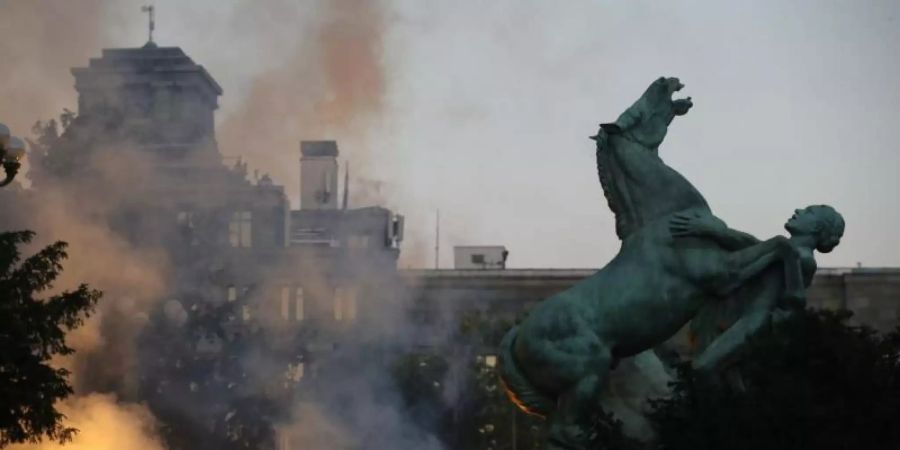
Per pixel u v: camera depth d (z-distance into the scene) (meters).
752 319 24.25
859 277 91.56
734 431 22.66
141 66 93.25
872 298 91.31
